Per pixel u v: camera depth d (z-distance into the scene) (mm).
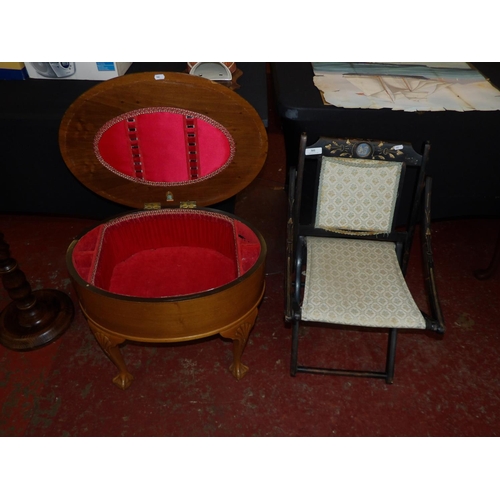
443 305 2316
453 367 2006
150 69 2252
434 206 2326
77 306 2285
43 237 2730
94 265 1635
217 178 1828
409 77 2199
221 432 1756
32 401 1849
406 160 1696
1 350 2053
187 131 1672
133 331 1558
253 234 1757
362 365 2031
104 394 1884
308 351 2088
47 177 2213
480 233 2814
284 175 3270
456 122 1908
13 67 2170
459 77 2209
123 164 1755
